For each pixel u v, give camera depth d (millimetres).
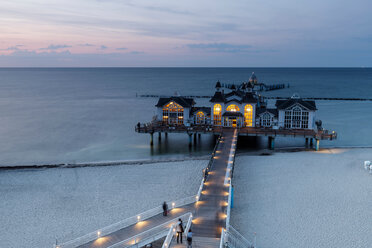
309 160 52625
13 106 123500
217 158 45906
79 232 31156
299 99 63250
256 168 48906
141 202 37406
